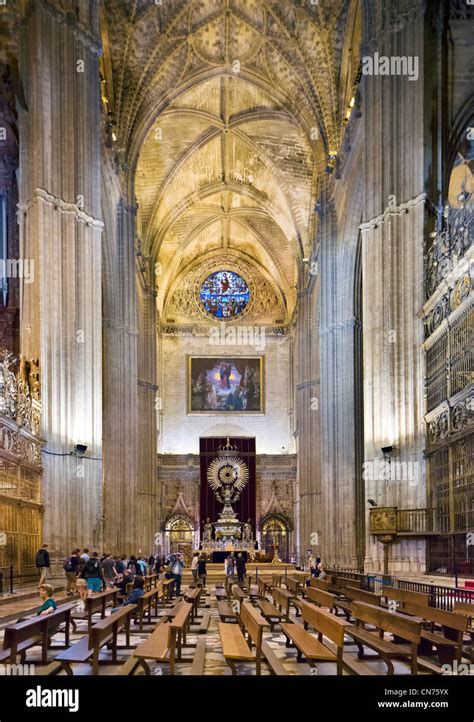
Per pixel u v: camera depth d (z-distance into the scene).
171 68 36.47
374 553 21.11
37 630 8.32
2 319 23.33
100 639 7.67
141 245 44.25
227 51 36.88
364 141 25.14
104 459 33.25
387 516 19.81
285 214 47.44
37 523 19.42
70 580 18.02
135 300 36.25
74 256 22.31
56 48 22.61
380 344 22.41
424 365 21.39
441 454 19.47
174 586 23.27
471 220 18.42
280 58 36.34
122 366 34.44
